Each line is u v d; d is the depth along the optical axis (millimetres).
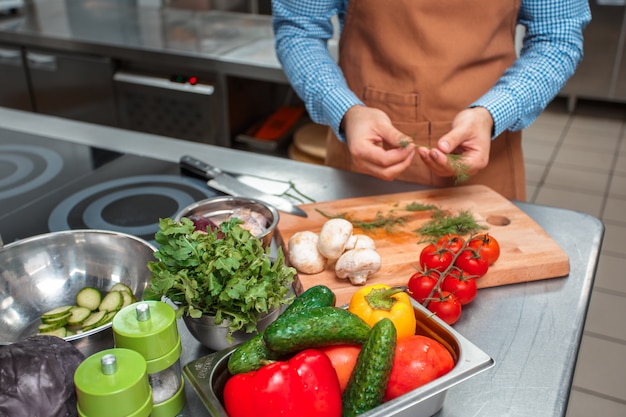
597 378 1845
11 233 1061
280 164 1332
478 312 853
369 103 1369
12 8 2693
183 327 811
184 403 668
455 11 1240
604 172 3121
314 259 886
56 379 546
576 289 910
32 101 2541
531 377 729
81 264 870
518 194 1414
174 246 661
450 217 1054
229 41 2359
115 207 1148
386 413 560
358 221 1050
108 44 2270
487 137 1100
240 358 614
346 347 629
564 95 3990
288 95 2680
